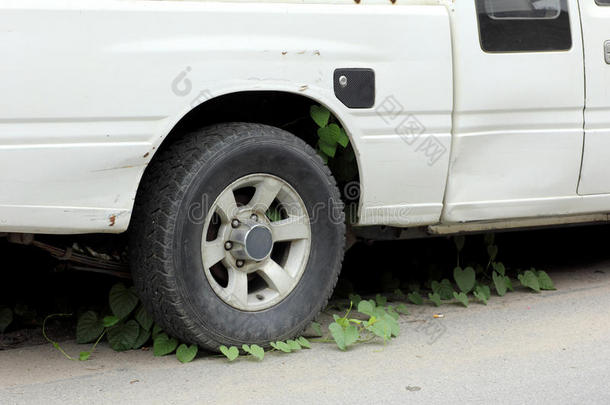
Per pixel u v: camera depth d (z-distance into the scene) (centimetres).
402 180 370
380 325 360
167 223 316
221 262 341
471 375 321
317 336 373
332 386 309
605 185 423
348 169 376
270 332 342
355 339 349
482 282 482
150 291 325
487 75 380
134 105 305
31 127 291
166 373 324
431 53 367
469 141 381
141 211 324
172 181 320
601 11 415
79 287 432
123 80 303
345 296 448
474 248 522
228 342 334
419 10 367
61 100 294
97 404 292
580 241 593
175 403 293
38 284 429
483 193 390
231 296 333
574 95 404
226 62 321
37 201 296
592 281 486
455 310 423
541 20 394
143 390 305
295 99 369
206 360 339
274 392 302
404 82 362
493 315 411
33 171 293
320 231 355
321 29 342
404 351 351
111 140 304
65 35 293
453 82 375
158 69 308
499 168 392
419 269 496
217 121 368
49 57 291
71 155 297
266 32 330
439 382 313
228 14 323
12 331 389
